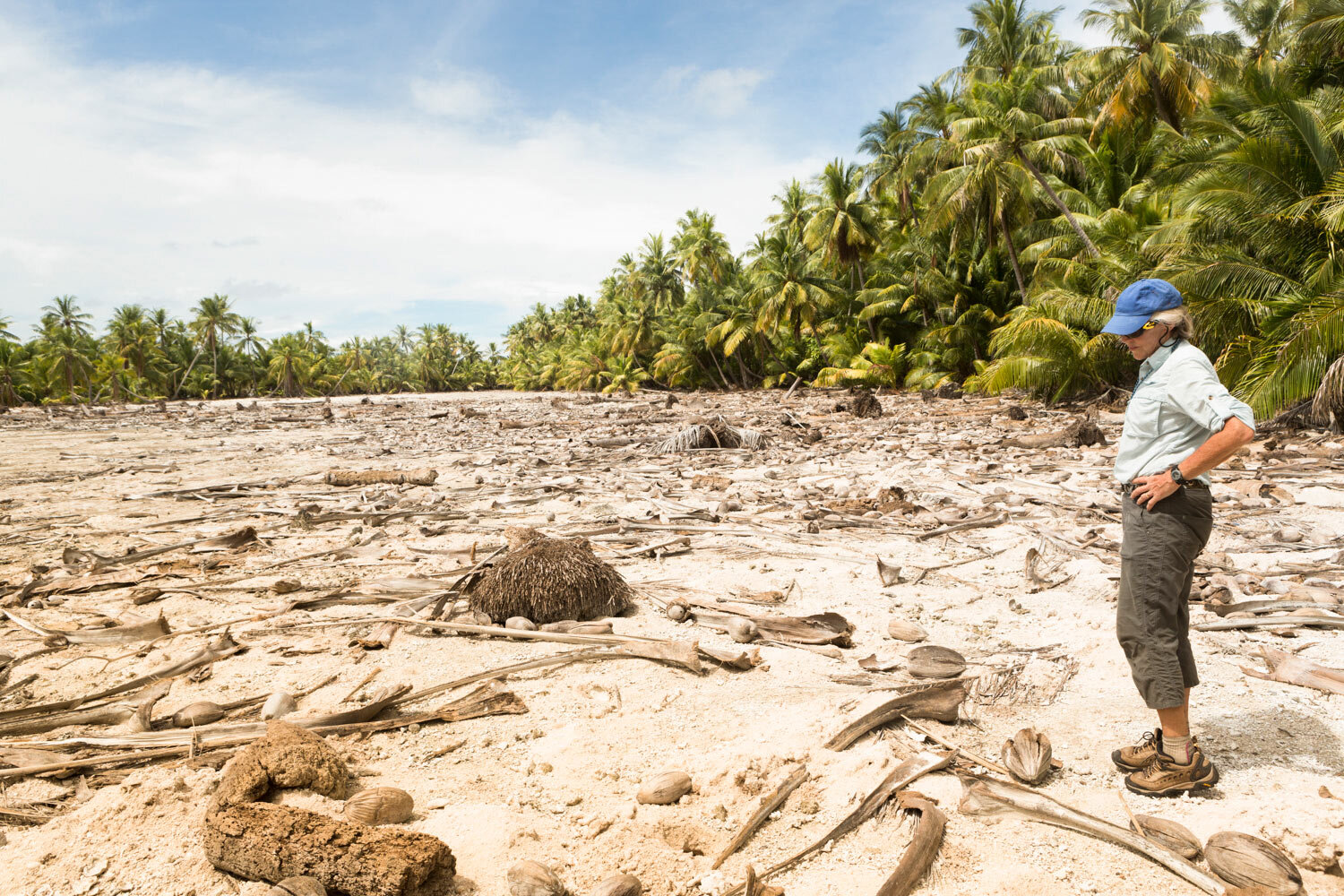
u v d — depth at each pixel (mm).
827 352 46031
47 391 80125
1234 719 3342
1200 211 16688
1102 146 30422
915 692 3416
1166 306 2805
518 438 18766
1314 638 4203
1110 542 6289
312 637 4590
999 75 35844
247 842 2348
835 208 43719
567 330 101062
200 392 98688
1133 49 27703
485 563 5391
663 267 68188
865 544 6758
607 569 5027
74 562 6316
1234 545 6242
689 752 3170
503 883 2367
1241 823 2572
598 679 3926
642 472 11734
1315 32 18984
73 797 2855
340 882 2234
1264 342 13852
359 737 3316
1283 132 16000
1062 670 3820
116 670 4102
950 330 35281
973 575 5727
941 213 31609
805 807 2783
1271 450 11242
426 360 133875
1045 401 24047
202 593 5492
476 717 3518
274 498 9953
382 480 11023
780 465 12242
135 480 11969
